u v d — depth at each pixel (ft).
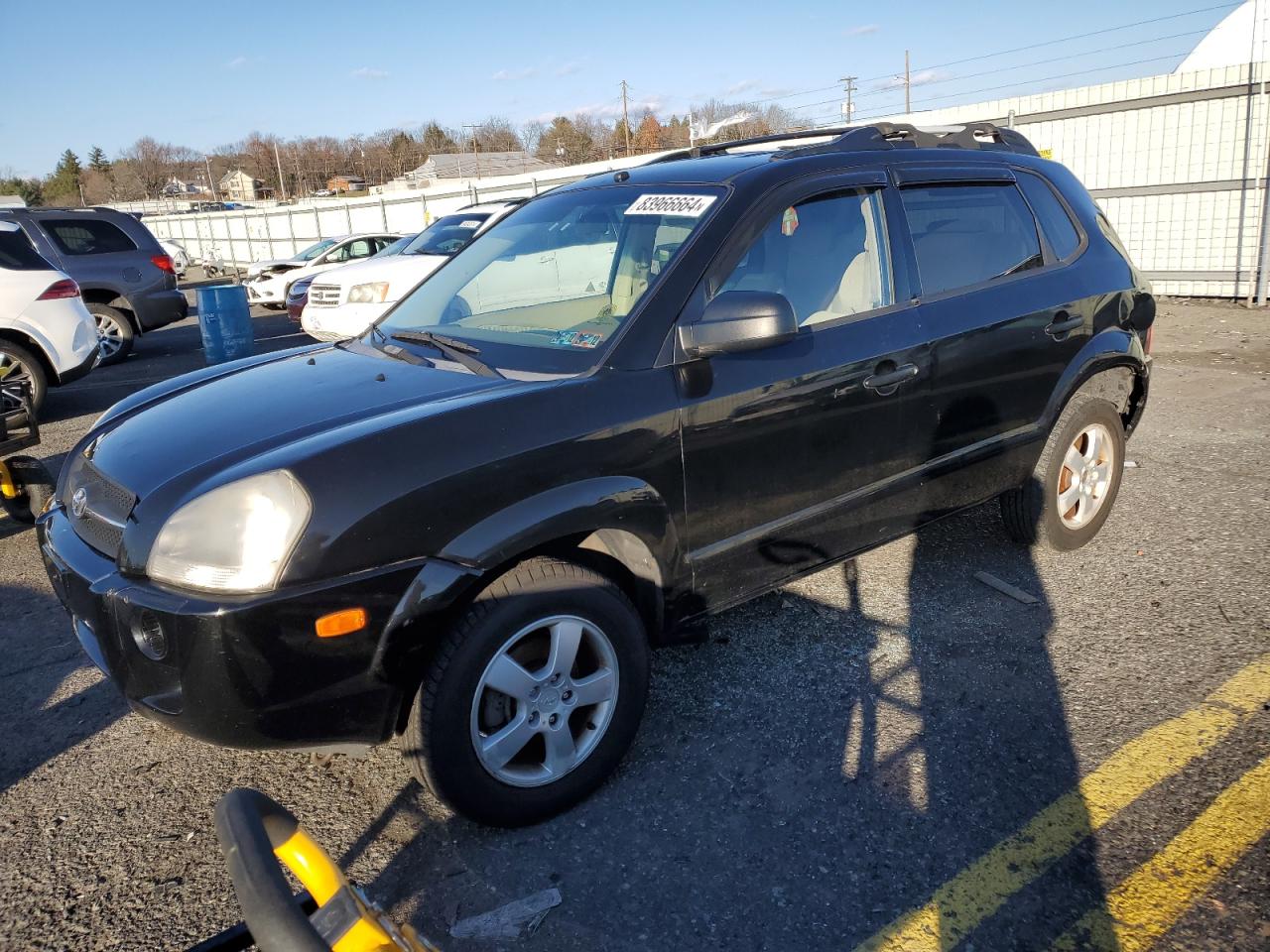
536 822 8.54
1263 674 10.54
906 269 11.31
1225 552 13.94
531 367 9.30
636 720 9.05
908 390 11.00
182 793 9.36
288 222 105.60
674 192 10.66
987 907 7.39
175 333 53.36
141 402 10.35
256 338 47.09
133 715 10.89
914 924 7.26
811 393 10.02
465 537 7.70
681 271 9.50
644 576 9.16
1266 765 8.95
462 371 9.52
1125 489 17.01
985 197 12.62
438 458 7.68
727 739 9.77
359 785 9.35
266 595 6.98
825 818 8.51
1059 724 9.80
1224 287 40.34
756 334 8.84
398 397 8.75
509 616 7.89
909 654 11.35
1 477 16.53
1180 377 25.91
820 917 7.38
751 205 10.07
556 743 8.46
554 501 8.13
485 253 12.28
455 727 7.79
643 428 8.77
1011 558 14.07
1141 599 12.56
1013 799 8.65
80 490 9.01
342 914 4.14
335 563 7.17
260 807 4.54
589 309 10.03
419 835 8.55
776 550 10.20
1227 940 6.96
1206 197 40.29
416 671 7.73
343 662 7.30
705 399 9.20
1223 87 38.88
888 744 9.57
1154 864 7.75
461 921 7.48
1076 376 12.97
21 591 14.65
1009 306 12.12
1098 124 43.29
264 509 7.10
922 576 13.56
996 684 10.61
